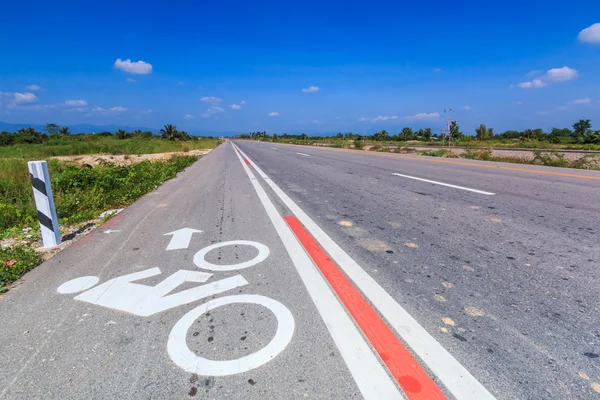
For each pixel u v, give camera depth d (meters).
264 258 3.19
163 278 2.79
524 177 8.52
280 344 1.87
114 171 9.38
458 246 3.50
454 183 7.76
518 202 5.58
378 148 26.73
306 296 2.42
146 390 1.56
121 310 2.29
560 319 2.11
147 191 7.43
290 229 4.20
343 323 2.08
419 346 1.85
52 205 3.75
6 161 10.87
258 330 2.01
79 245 3.75
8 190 7.23
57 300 2.46
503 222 4.39
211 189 7.65
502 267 2.93
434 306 2.27
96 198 6.18
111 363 1.75
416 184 7.78
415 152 22.45
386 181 8.39
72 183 7.56
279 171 11.47
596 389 1.53
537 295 2.42
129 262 3.17
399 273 2.82
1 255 3.26
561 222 4.34
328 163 14.17
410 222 4.48
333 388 1.55
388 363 1.71
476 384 1.57
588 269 2.86
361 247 3.49
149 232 4.20
